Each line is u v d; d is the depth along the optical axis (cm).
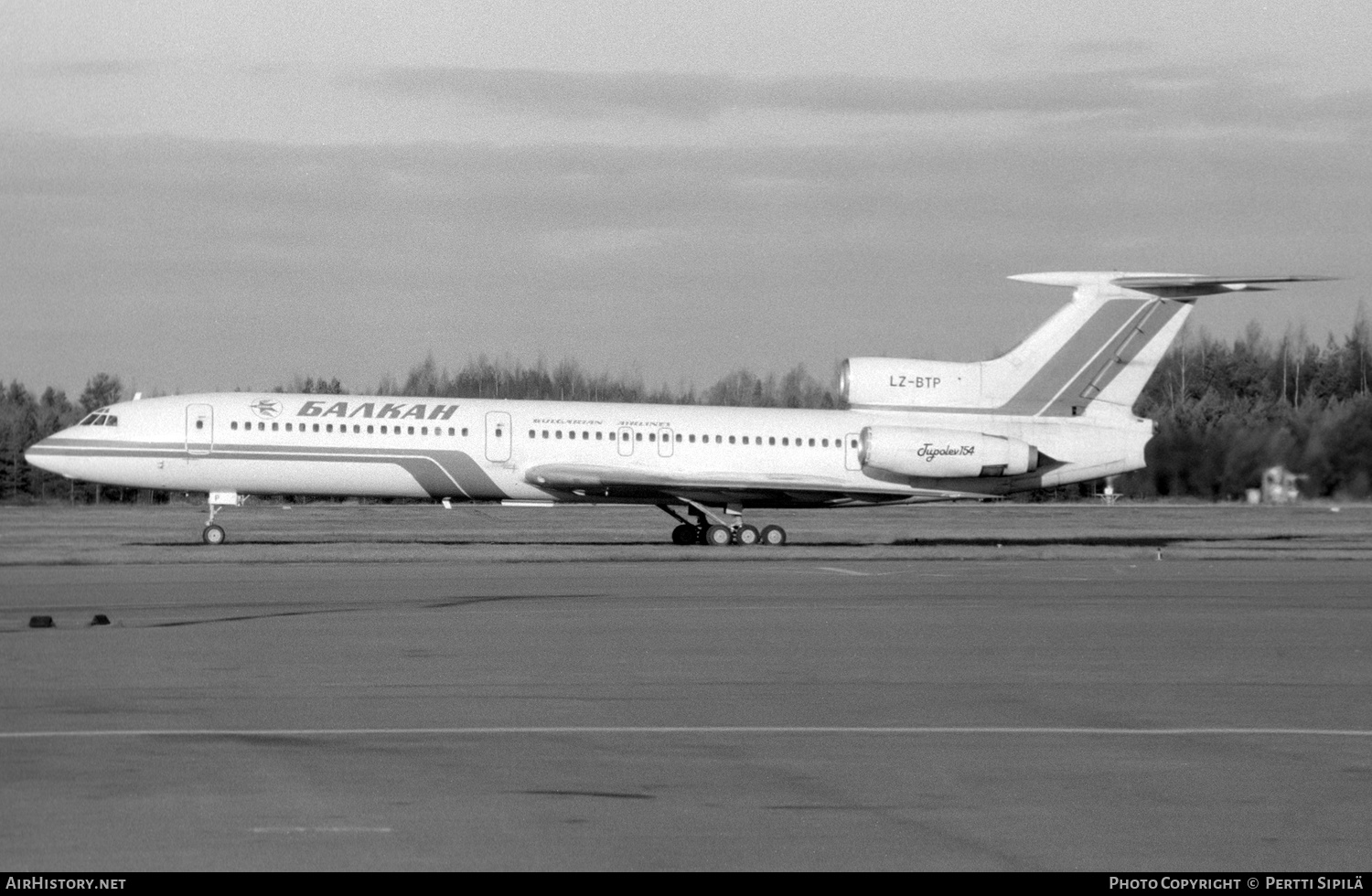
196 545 17062
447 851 4366
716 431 17825
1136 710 6794
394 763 5472
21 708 6450
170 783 5119
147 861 4212
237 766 5381
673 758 5653
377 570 13638
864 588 12356
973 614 10438
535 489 17525
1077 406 18225
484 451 17212
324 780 5197
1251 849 4538
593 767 5475
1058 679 7662
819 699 6988
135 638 8638
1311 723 6512
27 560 14538
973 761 5681
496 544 18112
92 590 11431
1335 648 8894
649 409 17975
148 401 17025
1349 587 12900
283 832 4531
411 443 17062
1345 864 4391
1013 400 18212
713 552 16875
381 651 8231
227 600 10731
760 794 5119
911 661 8225
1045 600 11519
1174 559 16775
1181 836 4669
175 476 16800
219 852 4309
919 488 18050
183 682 7144
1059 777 5428
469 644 8569
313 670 7550
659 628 9412
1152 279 17862
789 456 17925
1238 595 12069
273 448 16812
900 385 18125
